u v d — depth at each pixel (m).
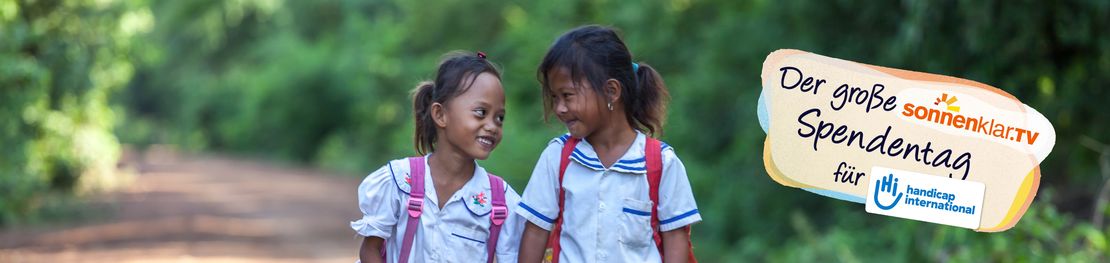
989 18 7.81
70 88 16.83
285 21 44.25
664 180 3.22
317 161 38.00
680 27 14.28
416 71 25.73
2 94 12.31
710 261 11.48
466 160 3.41
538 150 13.21
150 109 61.28
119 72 18.53
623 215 3.19
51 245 12.29
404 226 3.39
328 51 38.53
